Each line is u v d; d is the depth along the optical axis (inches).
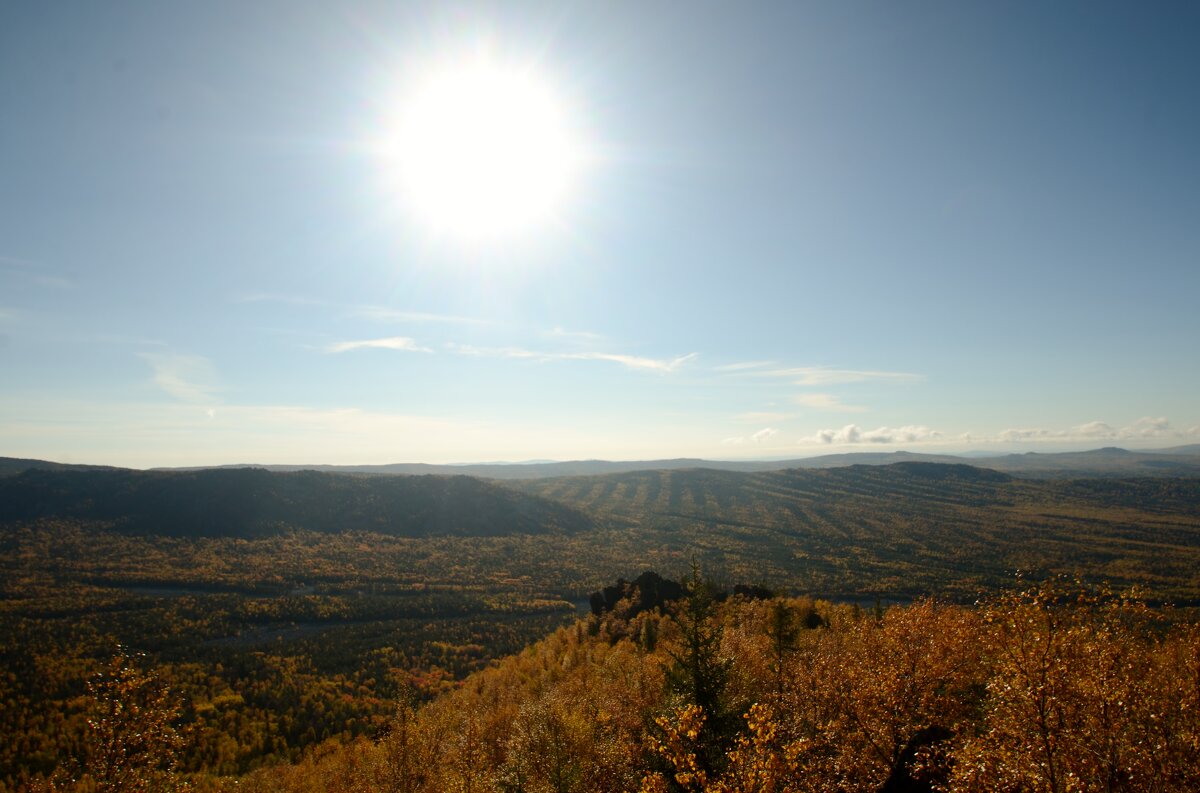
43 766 2714.1
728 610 2888.8
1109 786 625.9
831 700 1118.4
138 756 976.3
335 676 4259.4
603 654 2974.9
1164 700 653.3
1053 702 656.4
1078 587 696.4
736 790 674.8
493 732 1990.7
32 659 4037.9
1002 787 670.5
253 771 2613.2
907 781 995.3
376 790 1689.2
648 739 1211.2
